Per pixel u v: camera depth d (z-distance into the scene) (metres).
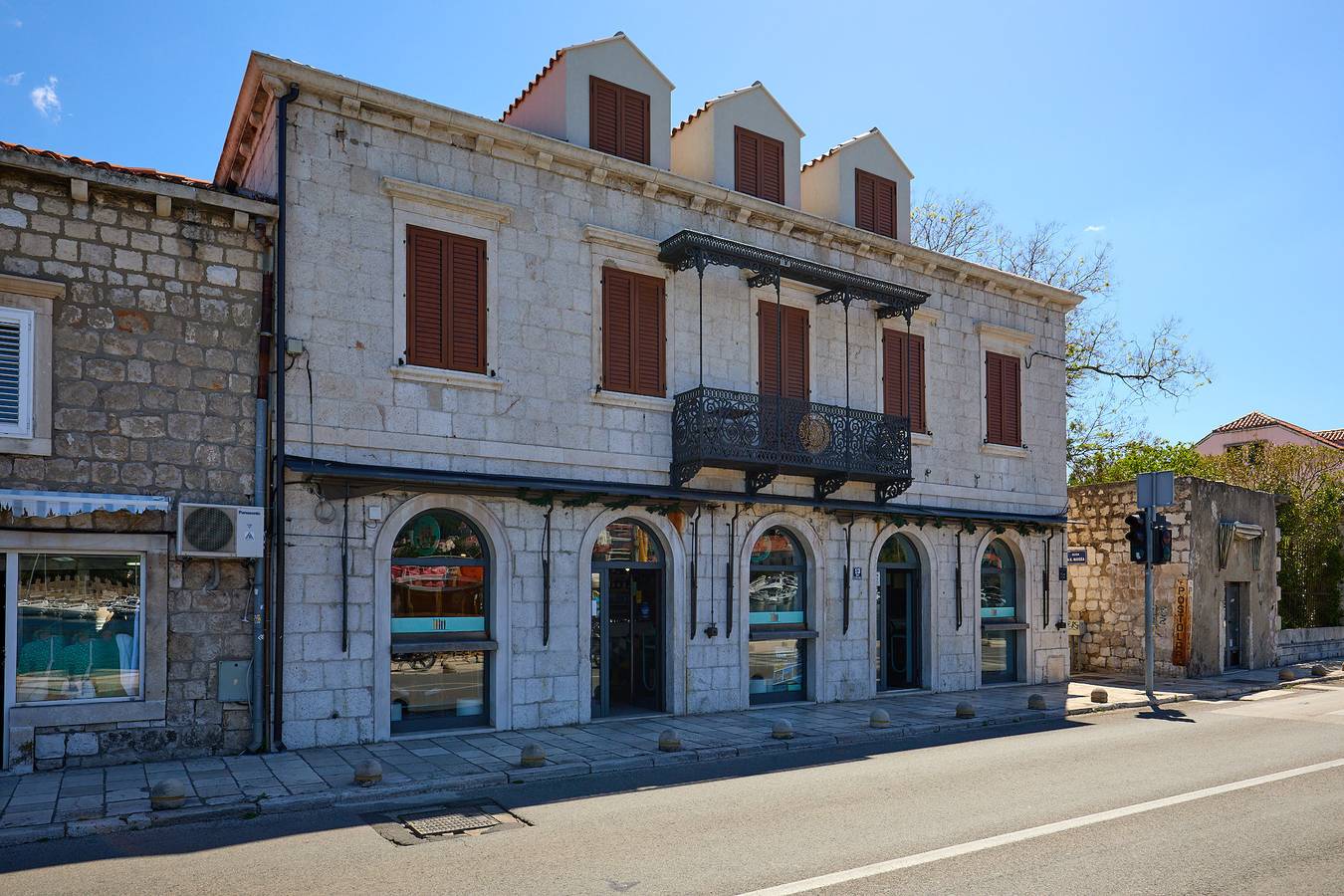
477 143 13.25
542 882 6.70
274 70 11.59
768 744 12.23
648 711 14.79
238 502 11.26
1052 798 9.31
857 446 16.14
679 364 15.10
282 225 11.63
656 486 14.66
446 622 12.85
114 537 10.51
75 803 8.71
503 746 11.83
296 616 11.49
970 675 18.78
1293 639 26.31
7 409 10.04
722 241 14.41
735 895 6.41
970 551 18.98
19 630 10.16
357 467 11.95
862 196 18.38
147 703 10.58
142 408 10.79
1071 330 32.16
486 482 12.57
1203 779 10.31
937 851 7.45
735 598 15.48
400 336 12.44
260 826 8.34
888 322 18.06
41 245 10.35
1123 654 22.75
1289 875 6.89
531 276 13.66
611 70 14.99
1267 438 48.66
